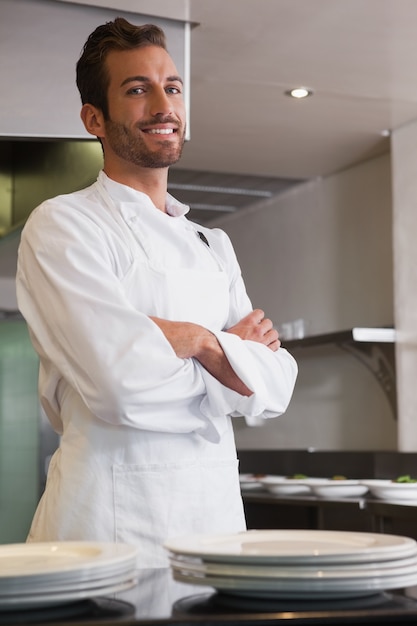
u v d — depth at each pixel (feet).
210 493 5.12
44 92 9.30
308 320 17.81
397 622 3.06
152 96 5.31
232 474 5.31
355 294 16.57
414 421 14.26
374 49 11.30
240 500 5.36
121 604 3.14
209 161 16.22
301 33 10.74
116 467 4.93
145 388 4.75
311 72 12.08
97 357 4.74
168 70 5.40
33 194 12.89
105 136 5.51
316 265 17.61
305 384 17.70
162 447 4.99
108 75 5.39
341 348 15.62
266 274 19.17
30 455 19.17
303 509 13.76
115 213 5.32
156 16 10.05
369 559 3.11
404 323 14.56
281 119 14.06
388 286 15.76
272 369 5.42
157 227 5.39
